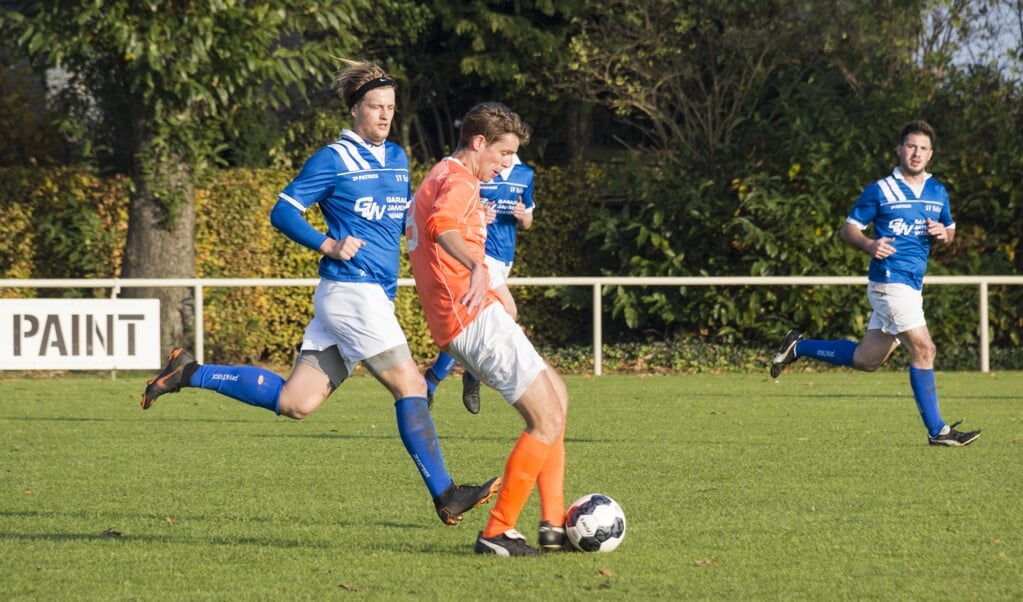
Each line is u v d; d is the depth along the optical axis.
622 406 43.03
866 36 65.44
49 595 17.52
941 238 33.34
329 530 22.25
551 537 20.08
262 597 17.34
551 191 65.69
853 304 59.50
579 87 67.44
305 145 68.62
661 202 62.69
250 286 58.75
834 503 24.66
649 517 23.22
